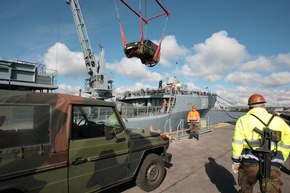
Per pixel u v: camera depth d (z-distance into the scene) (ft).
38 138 8.10
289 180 14.78
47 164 8.19
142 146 12.91
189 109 53.52
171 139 29.43
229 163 19.29
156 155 13.99
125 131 11.98
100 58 56.34
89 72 57.67
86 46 57.72
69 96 9.54
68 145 9.00
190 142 29.27
